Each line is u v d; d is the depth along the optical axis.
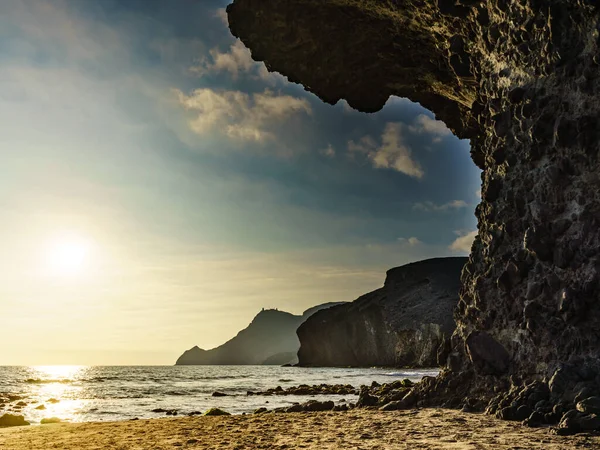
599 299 9.35
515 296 11.34
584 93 10.23
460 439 7.33
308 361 182.38
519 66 12.06
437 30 15.98
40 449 8.46
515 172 11.96
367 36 18.06
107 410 25.28
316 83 19.73
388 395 15.57
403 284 161.62
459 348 12.98
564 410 8.36
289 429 10.01
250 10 18.53
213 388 47.06
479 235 13.45
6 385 58.34
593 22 9.93
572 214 10.24
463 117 19.11
